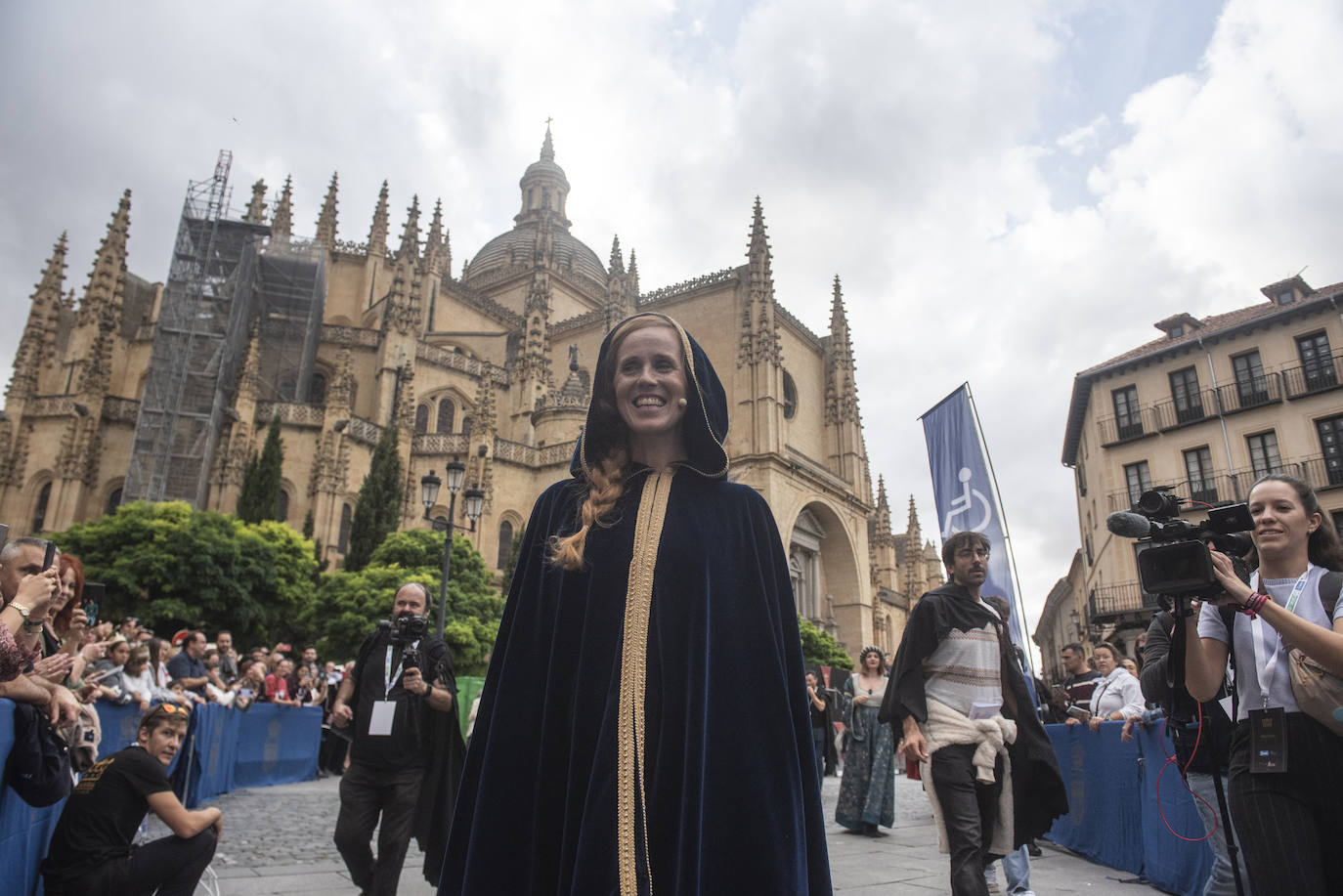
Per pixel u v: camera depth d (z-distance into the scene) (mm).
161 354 44250
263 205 55969
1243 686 3736
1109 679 9953
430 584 31938
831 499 53469
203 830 6020
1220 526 3902
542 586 2646
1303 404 37344
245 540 34000
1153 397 42312
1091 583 49500
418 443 46812
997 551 12070
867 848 10672
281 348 49688
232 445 41594
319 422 43688
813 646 45219
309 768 20797
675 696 2307
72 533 32656
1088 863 9922
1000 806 5797
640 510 2605
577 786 2303
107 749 10234
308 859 9367
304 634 35625
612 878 2084
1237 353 39688
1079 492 52906
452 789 6621
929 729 5766
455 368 52375
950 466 12805
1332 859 3426
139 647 11320
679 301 55531
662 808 2191
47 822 5570
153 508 34156
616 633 2445
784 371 56781
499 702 2527
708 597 2439
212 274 48281
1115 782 9281
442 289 60062
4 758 4711
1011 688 5953
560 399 51625
